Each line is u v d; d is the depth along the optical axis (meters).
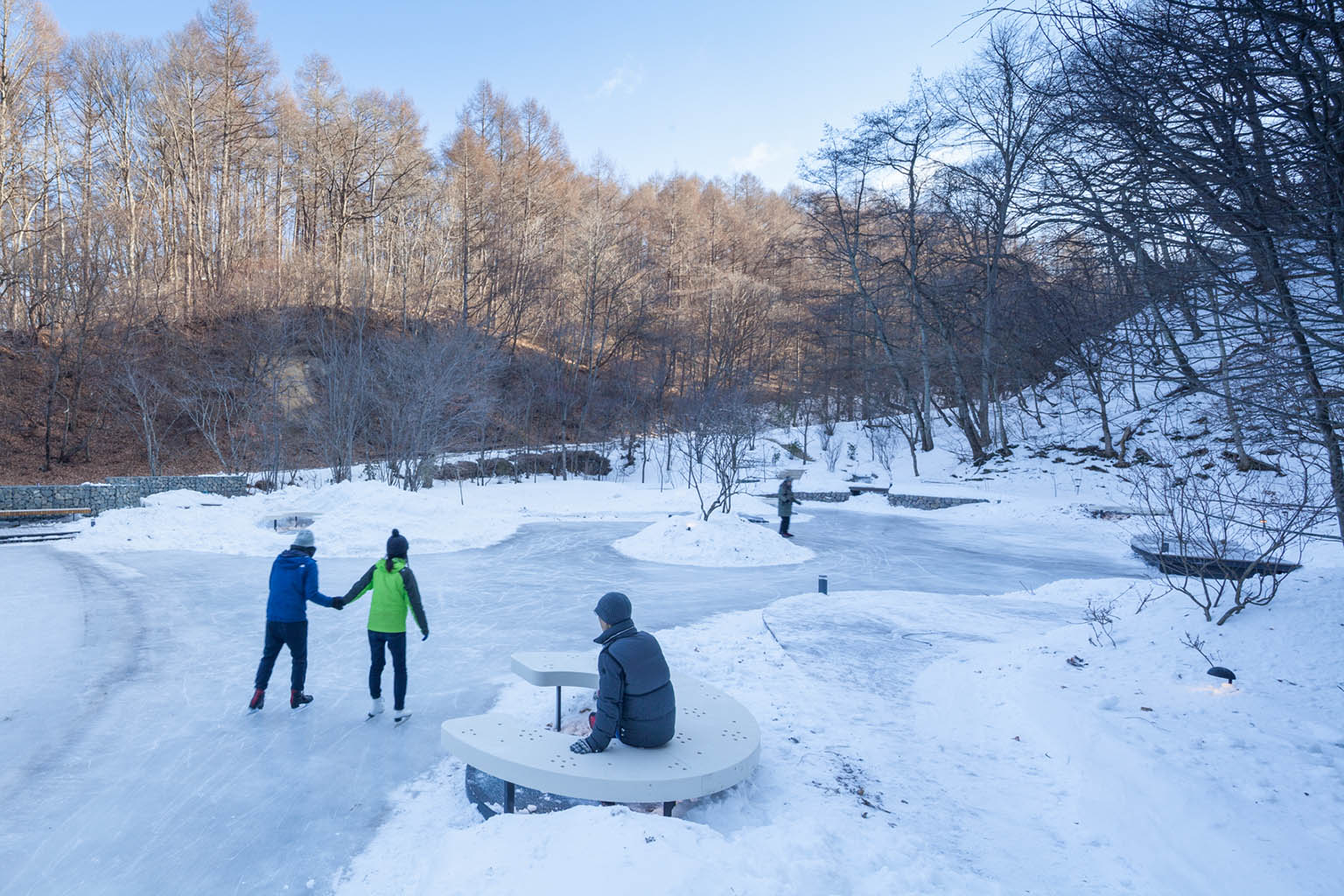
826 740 5.42
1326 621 5.88
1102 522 21.34
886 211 34.31
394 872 3.71
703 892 2.83
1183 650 6.20
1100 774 4.52
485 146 53.34
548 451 38.94
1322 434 4.66
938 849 3.79
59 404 33.28
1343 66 3.43
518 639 8.74
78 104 42.09
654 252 61.50
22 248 34.72
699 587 12.36
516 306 45.47
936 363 33.62
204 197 46.12
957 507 25.66
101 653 7.89
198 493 20.25
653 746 4.41
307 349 35.12
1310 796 3.87
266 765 5.12
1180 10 3.70
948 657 7.75
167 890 3.58
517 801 4.34
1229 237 3.97
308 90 49.06
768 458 37.34
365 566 13.54
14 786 4.75
